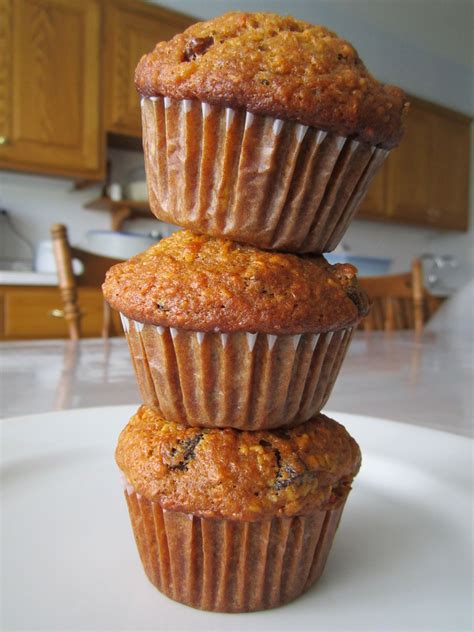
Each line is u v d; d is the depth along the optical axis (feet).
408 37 3.80
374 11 3.43
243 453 0.47
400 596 0.47
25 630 0.41
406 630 0.43
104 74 2.48
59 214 2.79
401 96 0.47
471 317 2.53
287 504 0.46
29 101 2.33
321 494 0.48
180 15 2.64
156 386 0.49
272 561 0.47
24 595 0.46
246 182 0.44
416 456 0.68
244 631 0.44
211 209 0.45
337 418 0.76
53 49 2.36
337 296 0.46
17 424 0.72
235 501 0.45
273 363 0.46
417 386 1.02
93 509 0.60
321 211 0.46
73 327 1.63
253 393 0.47
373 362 1.30
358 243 3.96
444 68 4.13
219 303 0.44
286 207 0.45
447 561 0.52
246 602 0.47
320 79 0.42
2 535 0.54
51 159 2.39
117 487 0.65
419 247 4.34
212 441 0.48
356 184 0.47
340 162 0.44
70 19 2.38
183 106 0.43
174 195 0.47
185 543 0.47
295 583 0.47
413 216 3.84
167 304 0.44
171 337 0.46
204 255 0.46
